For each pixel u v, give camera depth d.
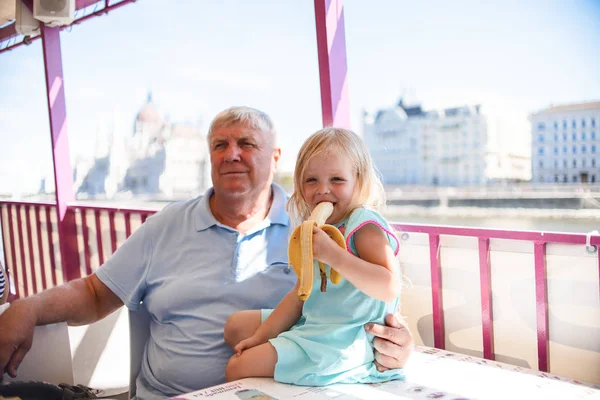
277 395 1.66
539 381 1.92
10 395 1.90
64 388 2.04
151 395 2.23
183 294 2.21
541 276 2.22
